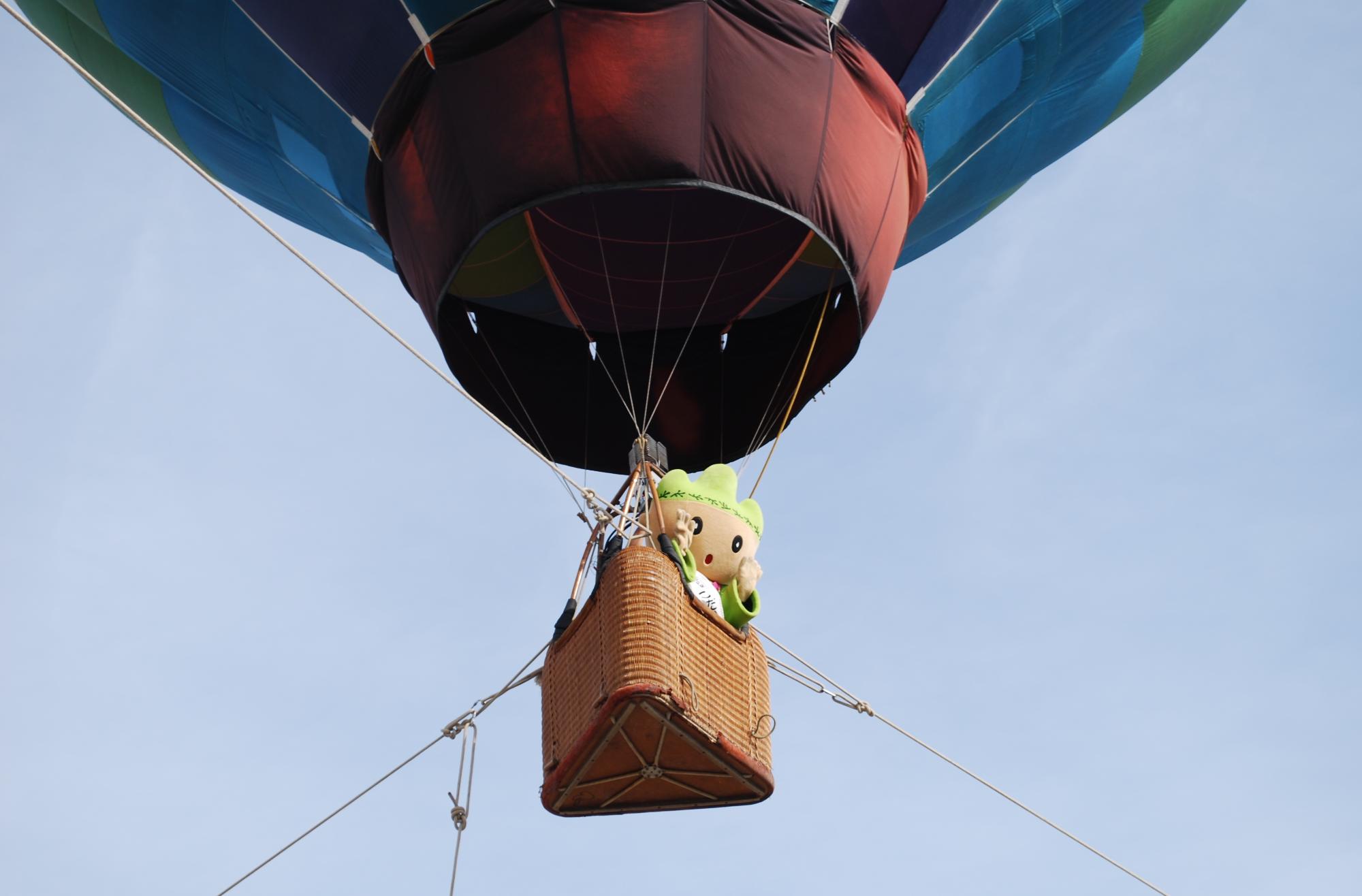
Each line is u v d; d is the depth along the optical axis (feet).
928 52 37.17
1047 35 39.86
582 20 32.22
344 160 37.22
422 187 33.76
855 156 33.88
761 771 30.60
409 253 34.63
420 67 33.68
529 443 40.06
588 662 29.81
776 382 40.78
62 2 39.24
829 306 40.06
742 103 32.30
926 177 37.29
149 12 37.58
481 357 40.47
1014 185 45.60
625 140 31.83
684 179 31.81
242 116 39.29
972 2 37.22
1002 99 40.19
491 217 32.37
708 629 30.35
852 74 34.12
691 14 32.27
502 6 32.76
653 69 32.04
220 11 36.63
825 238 33.30
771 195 32.48
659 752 29.94
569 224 39.88
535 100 32.19
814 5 35.19
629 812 32.01
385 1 33.99
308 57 35.88
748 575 31.58
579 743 29.48
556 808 31.68
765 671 31.86
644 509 32.50
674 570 29.84
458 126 32.91
